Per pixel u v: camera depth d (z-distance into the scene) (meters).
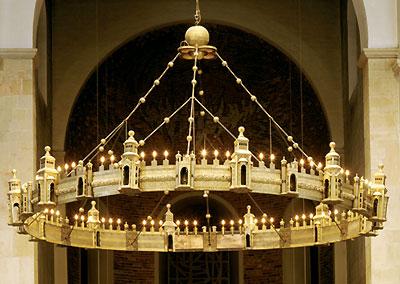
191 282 27.55
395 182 19.19
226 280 27.55
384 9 19.64
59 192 14.20
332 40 25.61
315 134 26.12
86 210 25.80
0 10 19.25
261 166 13.94
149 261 27.09
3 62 19.08
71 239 16.42
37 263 19.06
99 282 26.61
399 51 19.39
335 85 25.47
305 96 26.16
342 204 14.36
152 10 25.52
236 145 13.80
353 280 23.25
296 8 25.64
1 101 19.00
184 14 25.47
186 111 26.52
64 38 25.41
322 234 16.77
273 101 26.39
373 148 19.30
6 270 18.52
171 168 13.75
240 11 25.53
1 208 18.69
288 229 17.05
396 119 19.36
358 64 20.20
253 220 17.31
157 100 26.45
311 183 14.19
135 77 26.23
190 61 26.41
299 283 26.80
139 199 26.88
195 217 27.78
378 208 14.75
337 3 25.67
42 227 15.75
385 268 18.95
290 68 26.19
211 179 13.72
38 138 21.47
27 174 18.88
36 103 20.67
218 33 26.11
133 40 25.97
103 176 14.02
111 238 16.91
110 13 25.58
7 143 18.92
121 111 26.09
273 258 27.09
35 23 19.59
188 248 17.39
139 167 13.75
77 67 25.34
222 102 26.59
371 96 19.39
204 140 24.72
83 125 25.72
